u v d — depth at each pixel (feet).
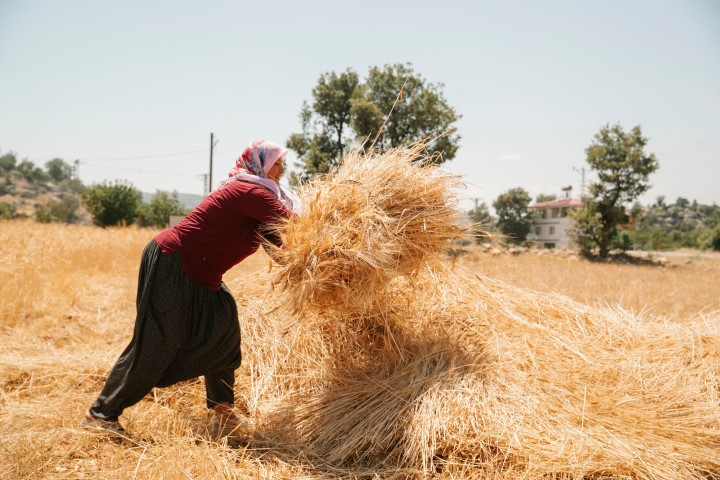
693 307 28.89
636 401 10.97
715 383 11.71
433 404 10.16
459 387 10.57
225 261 10.69
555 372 12.00
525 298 15.71
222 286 11.18
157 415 11.20
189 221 10.50
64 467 8.93
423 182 11.29
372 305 12.14
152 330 10.24
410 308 13.94
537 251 119.65
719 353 12.57
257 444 10.32
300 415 11.25
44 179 488.85
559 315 15.25
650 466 8.83
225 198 10.49
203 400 12.34
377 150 11.87
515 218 248.32
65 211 244.01
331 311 11.46
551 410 10.37
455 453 9.45
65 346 16.05
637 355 13.12
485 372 11.18
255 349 13.76
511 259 82.53
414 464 9.39
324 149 117.70
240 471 8.95
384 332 12.98
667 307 28.48
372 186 10.84
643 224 323.98
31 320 18.57
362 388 11.46
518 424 9.75
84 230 61.77
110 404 10.31
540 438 9.41
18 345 15.60
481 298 14.98
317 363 13.15
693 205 544.21
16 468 8.53
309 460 9.82
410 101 105.91
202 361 10.78
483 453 9.47
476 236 11.73
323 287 10.25
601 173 128.98
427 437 9.62
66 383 12.84
